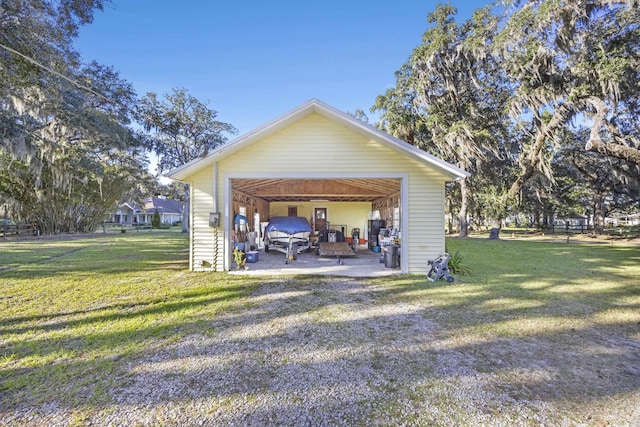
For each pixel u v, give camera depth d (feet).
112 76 54.29
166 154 81.05
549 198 75.31
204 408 7.88
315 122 25.55
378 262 31.63
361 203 56.18
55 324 13.69
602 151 37.14
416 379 9.34
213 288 20.15
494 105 57.82
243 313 15.33
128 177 74.18
